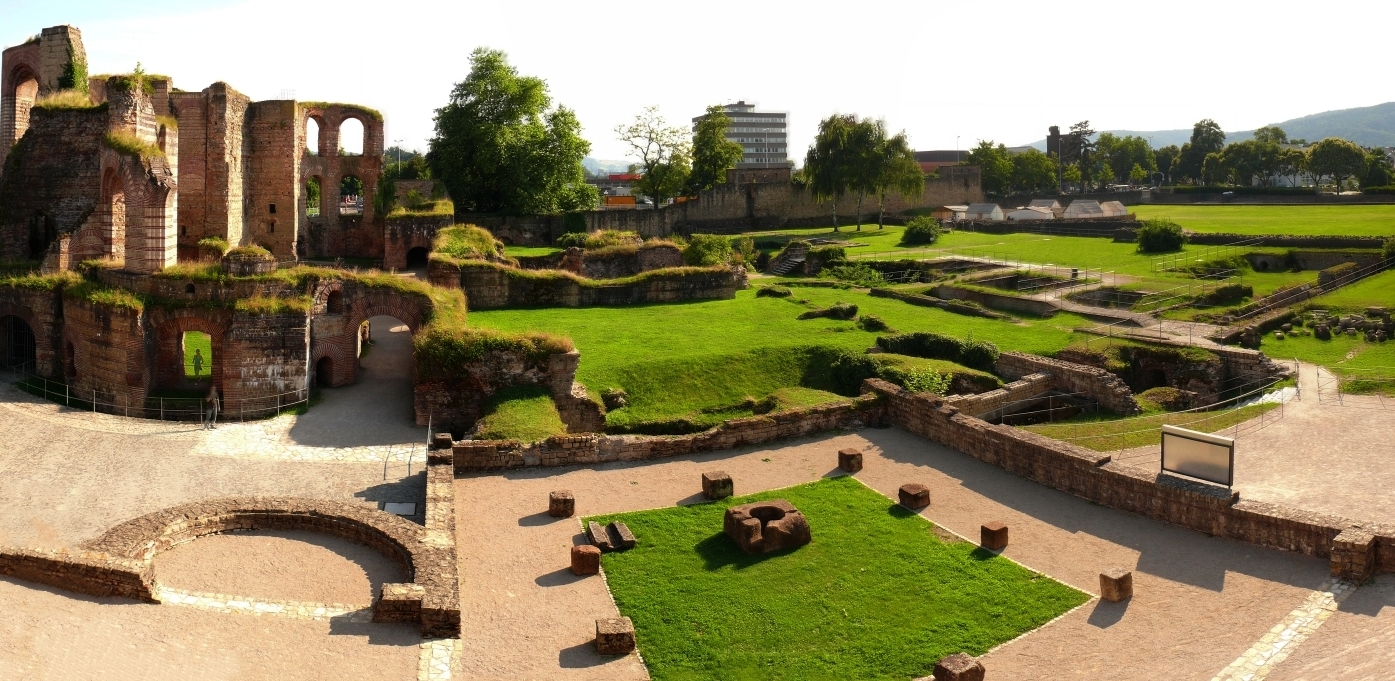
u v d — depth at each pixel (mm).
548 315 52312
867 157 100562
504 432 32188
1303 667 18547
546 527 26125
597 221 90375
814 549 24688
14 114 60375
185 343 47625
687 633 20562
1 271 45406
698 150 111125
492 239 65812
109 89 44688
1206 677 18422
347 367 40812
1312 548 22969
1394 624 19797
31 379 42906
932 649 19797
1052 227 93688
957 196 129125
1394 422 35281
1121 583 21516
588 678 18688
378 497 28484
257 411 37344
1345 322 52344
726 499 28141
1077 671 18844
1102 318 53656
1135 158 188875
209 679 16891
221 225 59312
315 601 20484
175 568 21656
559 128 88562
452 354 36188
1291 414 36906
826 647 19984
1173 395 41531
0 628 17219
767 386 42688
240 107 61938
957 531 25688
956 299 60500
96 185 49969
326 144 72688
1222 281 63188
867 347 45875
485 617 21078
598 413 37969
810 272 74812
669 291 58188
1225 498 24672
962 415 33094
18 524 25562
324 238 73188
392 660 18344
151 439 33312
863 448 32844
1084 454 28203
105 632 17953
